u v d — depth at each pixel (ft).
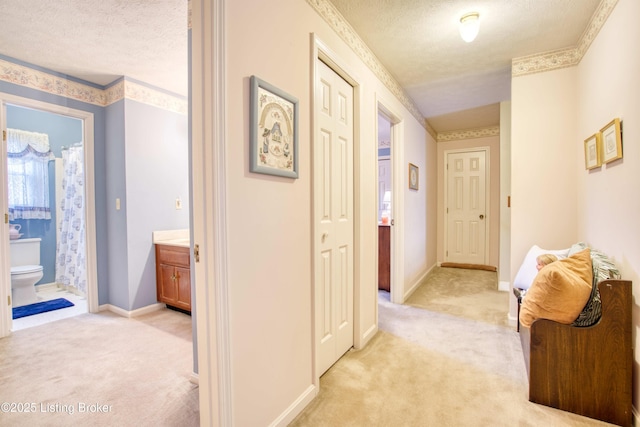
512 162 8.48
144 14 6.58
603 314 4.92
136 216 10.03
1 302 8.22
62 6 6.26
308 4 5.42
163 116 10.75
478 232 16.62
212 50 3.64
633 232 4.87
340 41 6.48
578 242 7.72
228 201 3.83
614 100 5.56
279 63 4.71
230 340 3.85
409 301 11.10
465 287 12.93
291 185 5.03
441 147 17.28
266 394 4.50
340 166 6.85
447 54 8.21
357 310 7.45
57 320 9.48
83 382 6.11
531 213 8.34
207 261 3.74
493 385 5.90
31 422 4.98
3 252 8.29
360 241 7.46
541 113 8.17
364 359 6.95
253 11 4.23
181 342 7.91
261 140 4.32
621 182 5.28
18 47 7.88
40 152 12.80
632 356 4.83
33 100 8.79
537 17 6.55
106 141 10.34
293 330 5.09
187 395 5.69
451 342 7.79
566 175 7.97
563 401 5.17
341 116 6.89
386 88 9.13
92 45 7.83
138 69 9.21
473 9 6.29
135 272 9.98
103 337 8.21
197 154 3.79
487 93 11.10
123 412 5.23
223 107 3.74
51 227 13.21
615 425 4.85
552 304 5.21
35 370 6.56
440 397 5.55
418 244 13.17
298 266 5.21
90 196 10.10
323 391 5.75
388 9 6.30
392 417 5.04
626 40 5.08
